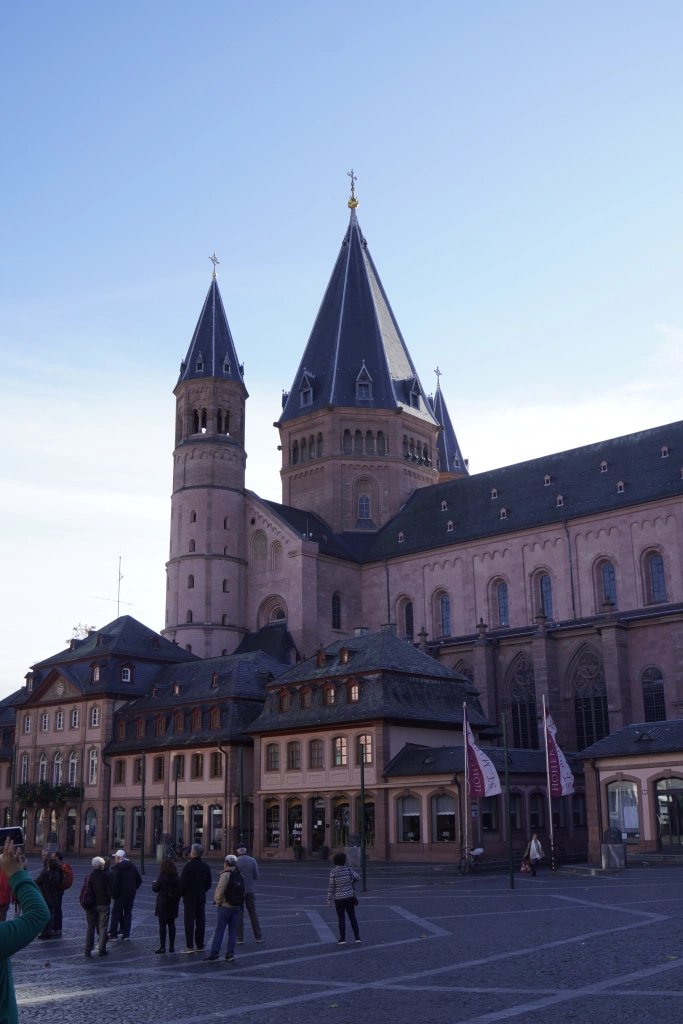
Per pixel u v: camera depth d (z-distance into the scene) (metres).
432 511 104.69
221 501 103.62
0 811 100.38
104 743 86.69
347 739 65.94
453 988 18.56
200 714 79.06
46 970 22.97
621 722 77.12
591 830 59.25
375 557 103.31
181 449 105.38
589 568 87.75
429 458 115.75
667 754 56.78
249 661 82.38
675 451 87.88
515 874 52.12
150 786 82.19
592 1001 16.69
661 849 56.41
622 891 38.12
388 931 28.25
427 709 67.06
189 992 19.22
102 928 25.42
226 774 75.50
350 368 113.19
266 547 102.50
